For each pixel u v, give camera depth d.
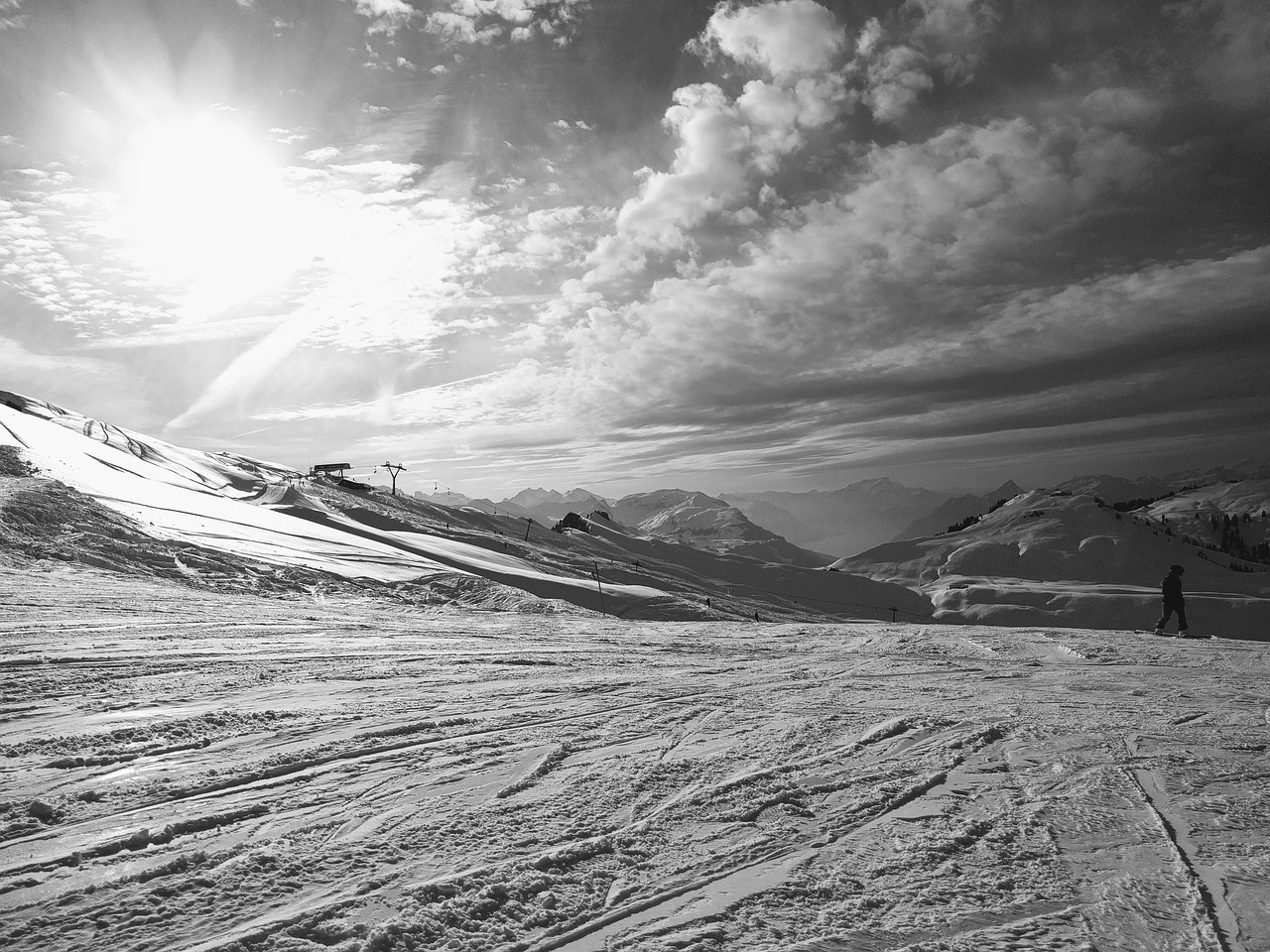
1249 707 8.64
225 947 3.12
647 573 117.56
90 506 25.03
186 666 9.52
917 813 4.97
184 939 3.18
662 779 5.54
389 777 5.43
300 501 77.88
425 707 7.82
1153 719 7.91
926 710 8.27
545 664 11.45
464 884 3.76
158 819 4.49
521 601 25.02
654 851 4.27
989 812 5.00
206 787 5.09
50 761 5.58
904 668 11.81
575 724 7.30
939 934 3.41
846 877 3.99
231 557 24.58
